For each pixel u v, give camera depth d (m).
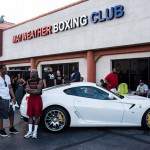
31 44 20.89
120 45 13.98
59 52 18.05
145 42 12.84
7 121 9.85
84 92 8.44
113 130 8.36
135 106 8.29
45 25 19.28
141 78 13.74
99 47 15.16
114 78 12.36
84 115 8.24
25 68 22.86
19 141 7.15
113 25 14.34
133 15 13.37
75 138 7.42
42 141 7.14
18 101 12.58
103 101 8.34
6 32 24.50
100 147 6.53
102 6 14.94
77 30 16.58
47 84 15.88
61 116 8.16
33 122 8.10
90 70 15.91
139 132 8.07
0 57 25.44
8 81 7.72
